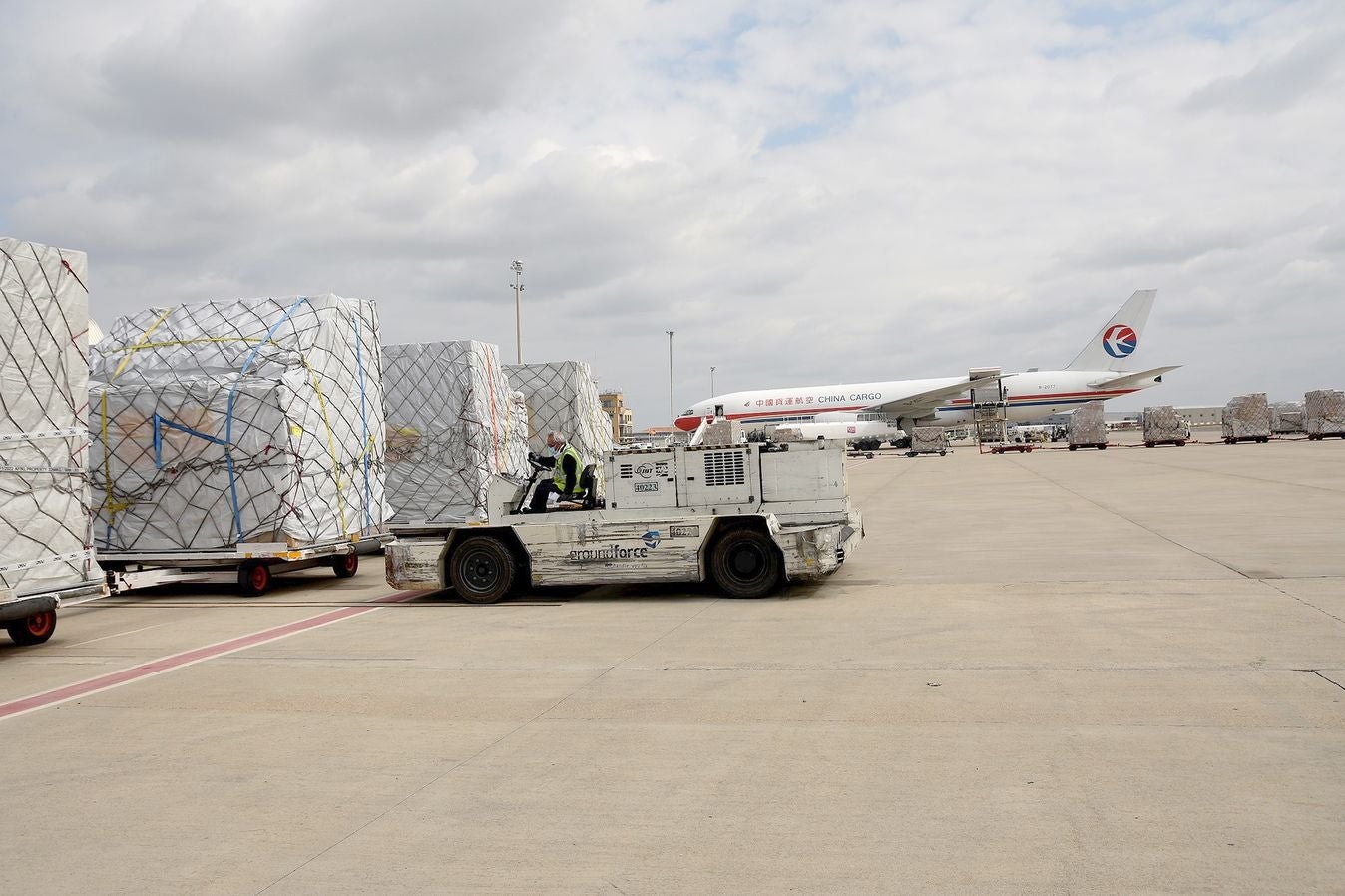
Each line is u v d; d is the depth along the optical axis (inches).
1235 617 335.6
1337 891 139.1
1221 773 186.1
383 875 158.9
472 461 650.2
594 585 480.7
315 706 269.7
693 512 460.8
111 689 304.7
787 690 264.1
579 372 828.0
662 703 256.5
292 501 513.3
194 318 562.6
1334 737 204.4
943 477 1359.5
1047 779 187.0
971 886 144.8
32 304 373.1
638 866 157.3
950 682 264.1
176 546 522.3
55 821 190.9
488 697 271.3
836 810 176.9
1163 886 142.2
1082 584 420.8
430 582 466.9
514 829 175.2
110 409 526.3
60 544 383.6
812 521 455.5
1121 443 2603.3
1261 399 2185.0
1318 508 706.8
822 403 2655.0
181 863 167.8
